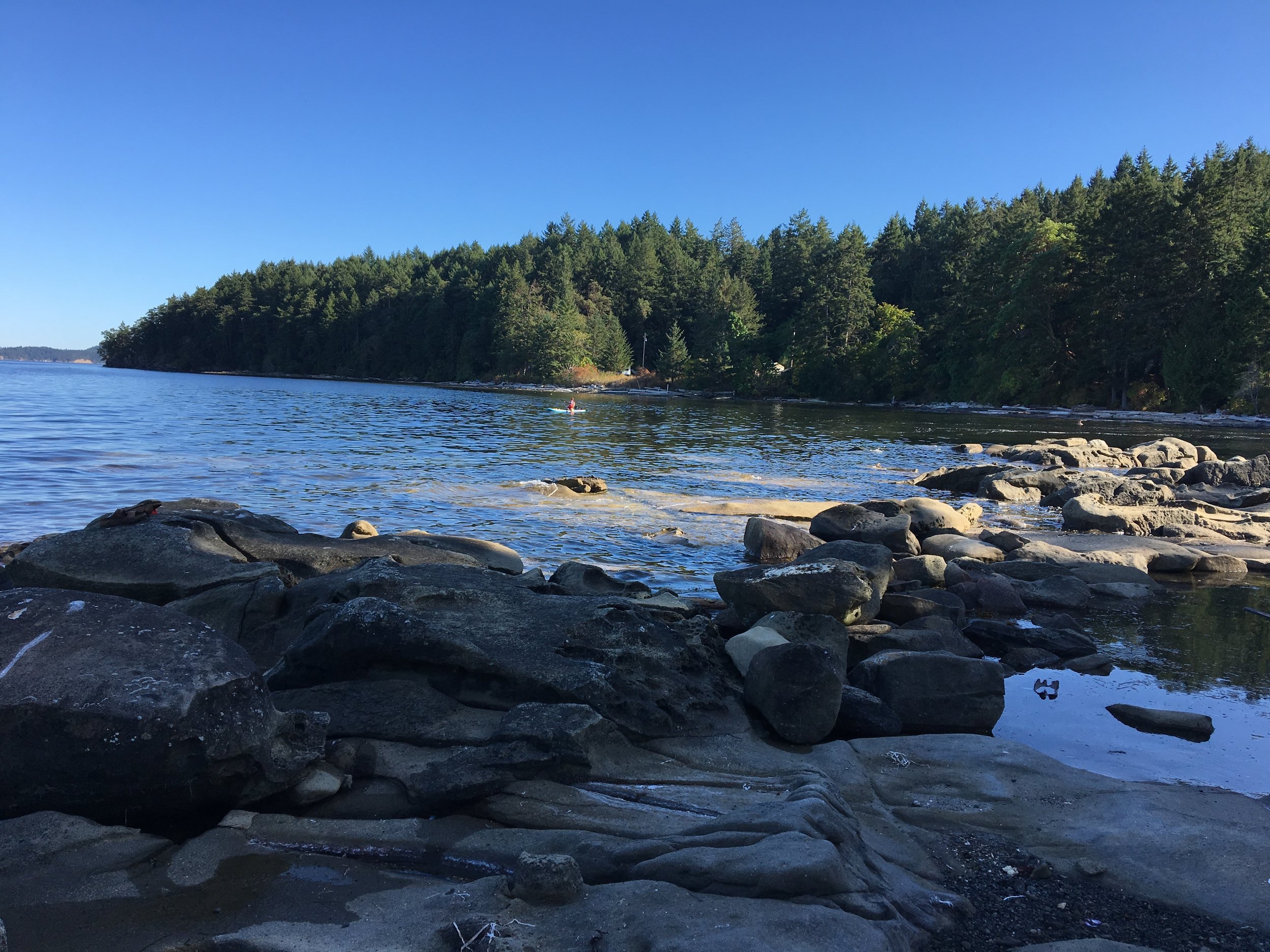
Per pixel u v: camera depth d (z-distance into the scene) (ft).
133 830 12.29
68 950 9.55
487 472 66.80
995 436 129.70
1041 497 62.80
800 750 17.10
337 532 40.22
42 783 12.15
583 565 25.67
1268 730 19.94
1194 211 187.21
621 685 16.80
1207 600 33.63
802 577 23.63
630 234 535.19
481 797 13.55
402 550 25.73
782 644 18.70
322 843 12.37
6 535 36.58
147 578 20.89
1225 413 179.52
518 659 16.97
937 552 39.93
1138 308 191.52
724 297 349.61
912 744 17.38
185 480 54.70
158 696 12.35
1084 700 21.88
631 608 20.40
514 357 390.63
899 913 10.92
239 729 12.88
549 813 13.23
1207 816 14.34
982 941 10.91
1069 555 38.04
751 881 10.68
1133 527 46.50
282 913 10.44
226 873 11.43
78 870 11.18
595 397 284.61
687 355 350.02
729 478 69.00
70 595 13.99
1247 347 174.29
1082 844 13.51
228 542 24.57
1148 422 168.25
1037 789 15.51
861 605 23.81
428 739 15.14
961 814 14.56
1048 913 11.67
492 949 9.45
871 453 98.02
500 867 11.82
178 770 12.32
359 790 13.97
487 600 19.56
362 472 63.05
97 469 58.39
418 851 12.22
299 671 17.17
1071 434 134.62
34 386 213.05
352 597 18.95
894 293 357.61
